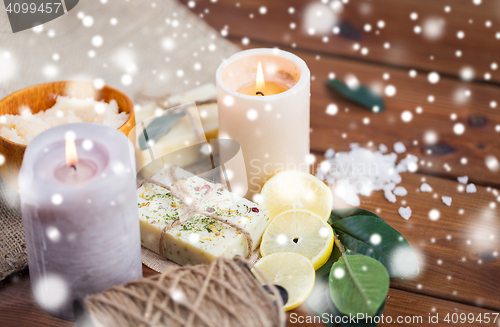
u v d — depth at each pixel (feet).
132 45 2.81
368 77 2.77
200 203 2.16
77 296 1.95
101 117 2.25
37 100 2.29
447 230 2.25
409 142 2.54
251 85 2.37
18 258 2.10
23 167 1.85
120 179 1.85
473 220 2.28
